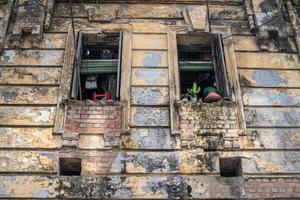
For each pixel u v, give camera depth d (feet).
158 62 28.68
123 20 30.81
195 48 30.81
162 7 31.73
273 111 26.86
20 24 29.66
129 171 24.20
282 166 24.80
